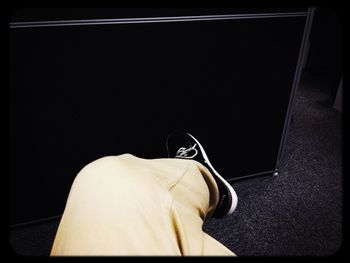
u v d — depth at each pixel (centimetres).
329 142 149
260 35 93
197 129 106
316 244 100
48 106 88
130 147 103
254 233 104
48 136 93
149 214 37
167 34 86
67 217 38
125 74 89
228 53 94
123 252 32
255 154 119
